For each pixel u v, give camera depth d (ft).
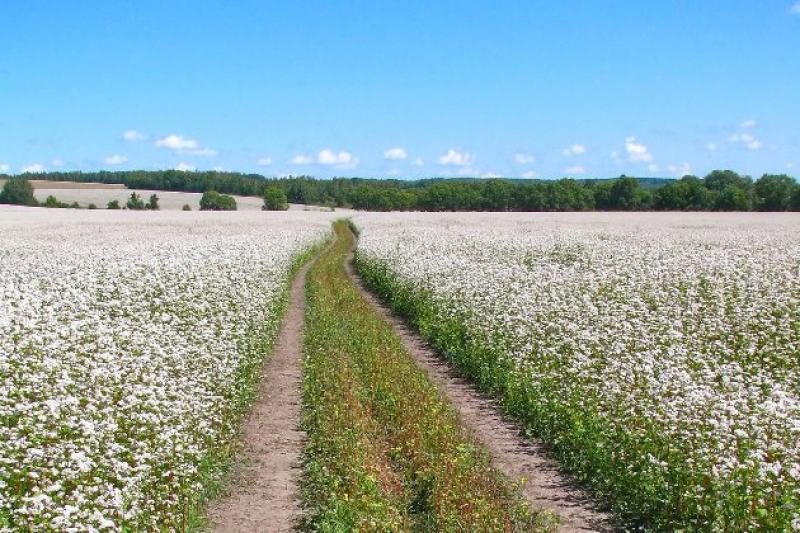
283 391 52.42
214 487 34.06
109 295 62.90
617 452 34.14
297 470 38.14
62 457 27.63
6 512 24.09
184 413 36.37
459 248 123.85
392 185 618.44
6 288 61.46
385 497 31.96
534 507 33.09
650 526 29.94
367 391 48.80
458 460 35.14
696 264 90.02
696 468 29.53
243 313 61.62
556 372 46.09
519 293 69.46
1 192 396.98
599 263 95.20
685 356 45.52
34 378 34.12
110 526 24.75
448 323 66.90
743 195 359.66
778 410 34.45
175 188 558.97
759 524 25.09
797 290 70.44
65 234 146.72
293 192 528.63
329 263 134.92
